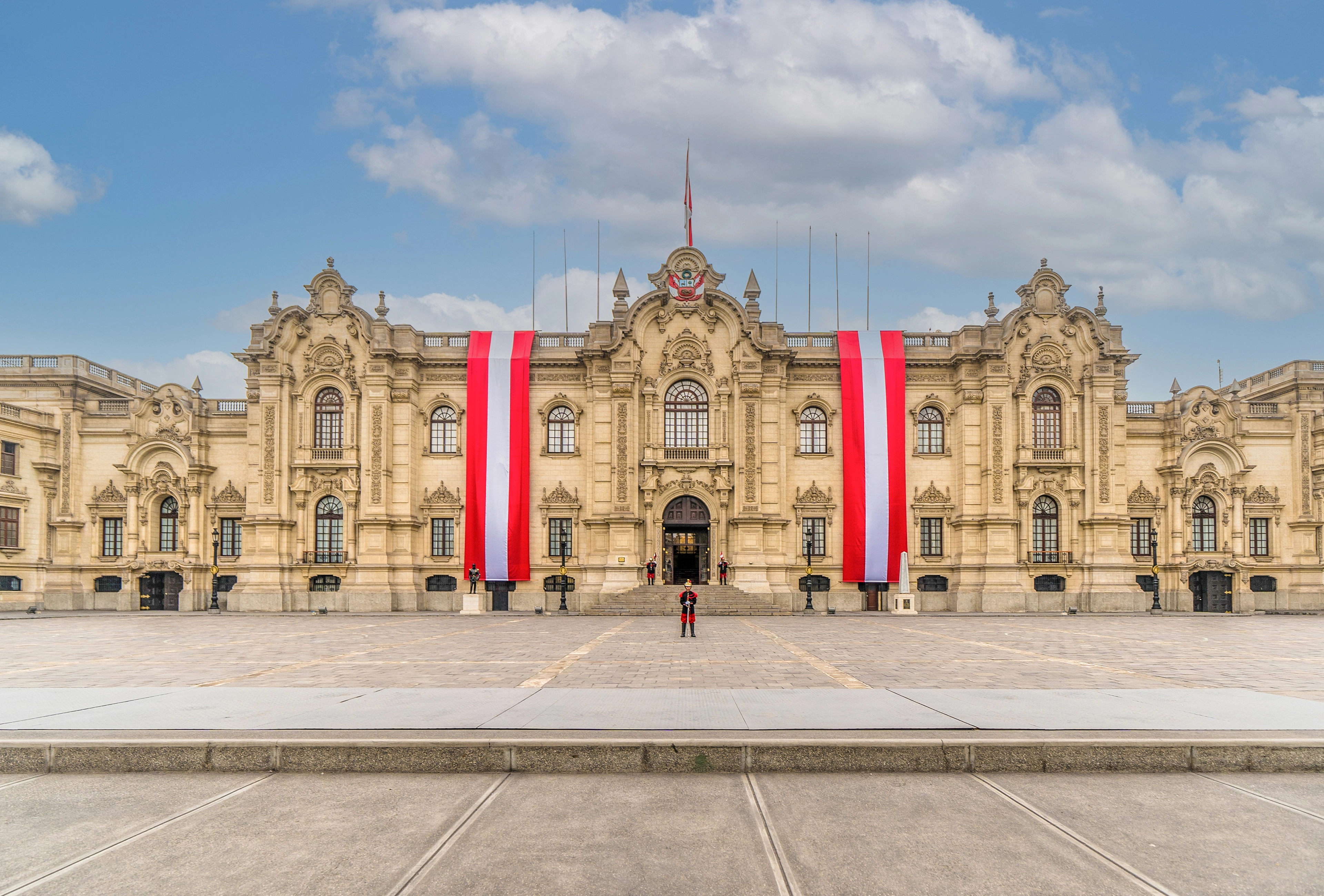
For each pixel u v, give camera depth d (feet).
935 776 37.83
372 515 193.26
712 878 26.78
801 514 197.26
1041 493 193.77
